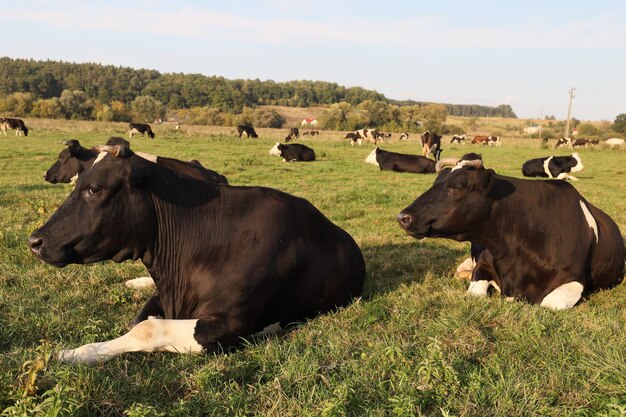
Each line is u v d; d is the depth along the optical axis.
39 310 5.07
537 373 3.88
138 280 6.15
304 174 20.00
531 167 24.28
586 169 27.67
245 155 26.75
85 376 3.30
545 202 5.76
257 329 4.74
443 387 3.49
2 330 4.48
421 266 7.35
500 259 5.85
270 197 4.87
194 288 4.49
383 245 8.73
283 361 3.99
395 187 16.72
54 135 38.59
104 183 4.12
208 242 4.50
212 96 164.12
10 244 7.75
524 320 4.81
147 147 30.66
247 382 3.70
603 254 6.28
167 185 4.50
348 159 28.25
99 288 6.04
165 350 4.09
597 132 106.94
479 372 3.78
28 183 15.14
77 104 105.56
